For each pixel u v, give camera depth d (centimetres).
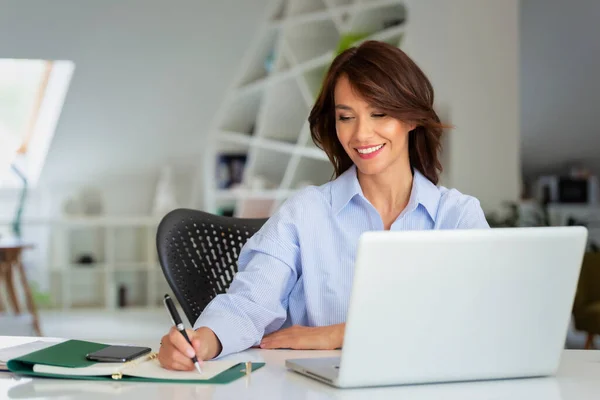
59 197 727
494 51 529
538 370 134
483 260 125
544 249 127
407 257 121
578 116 690
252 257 179
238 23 603
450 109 525
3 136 693
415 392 125
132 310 707
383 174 176
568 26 614
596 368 144
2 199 720
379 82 159
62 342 158
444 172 525
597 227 672
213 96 655
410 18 534
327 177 659
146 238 729
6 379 133
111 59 613
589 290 432
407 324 124
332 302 177
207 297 202
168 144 696
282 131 658
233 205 691
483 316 128
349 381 125
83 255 731
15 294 612
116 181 728
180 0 577
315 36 617
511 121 529
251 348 164
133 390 125
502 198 529
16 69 641
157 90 645
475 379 133
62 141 684
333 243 179
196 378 131
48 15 572
